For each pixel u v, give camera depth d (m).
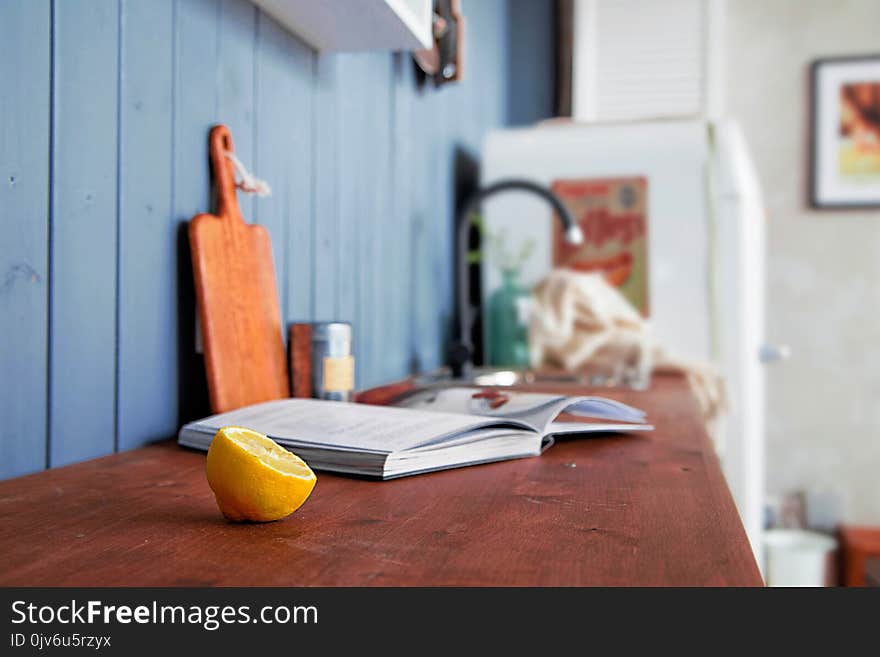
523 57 3.21
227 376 0.94
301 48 1.24
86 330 0.78
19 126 0.68
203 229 0.92
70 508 0.60
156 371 0.89
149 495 0.65
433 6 1.86
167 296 0.90
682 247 2.05
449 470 0.76
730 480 2.00
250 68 1.08
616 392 1.46
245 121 1.07
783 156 3.29
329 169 1.36
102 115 0.79
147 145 0.86
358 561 0.48
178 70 0.91
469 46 2.40
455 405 1.00
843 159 3.24
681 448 0.89
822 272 3.27
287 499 0.56
